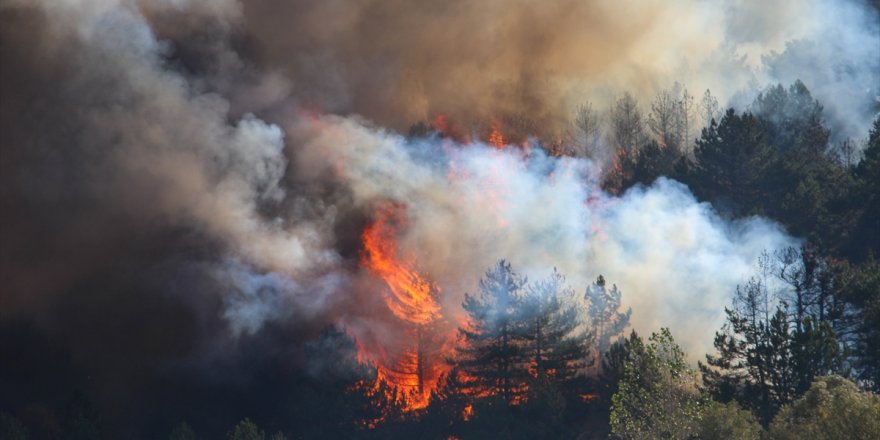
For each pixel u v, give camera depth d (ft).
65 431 323.98
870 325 265.54
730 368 271.08
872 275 281.33
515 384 328.70
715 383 268.21
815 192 374.63
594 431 302.25
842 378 219.41
